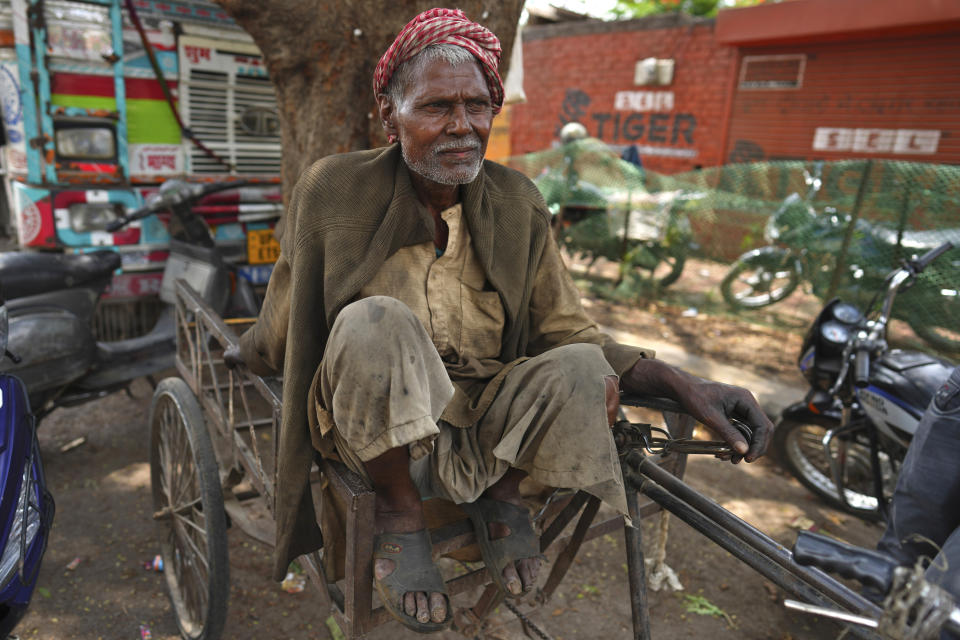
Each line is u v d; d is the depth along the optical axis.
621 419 1.60
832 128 8.64
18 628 2.37
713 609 2.67
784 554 1.27
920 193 5.18
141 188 3.83
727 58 9.43
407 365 1.18
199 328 2.33
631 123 10.66
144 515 3.08
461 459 1.40
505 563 1.36
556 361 1.33
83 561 2.75
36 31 3.30
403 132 1.35
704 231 6.90
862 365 2.74
